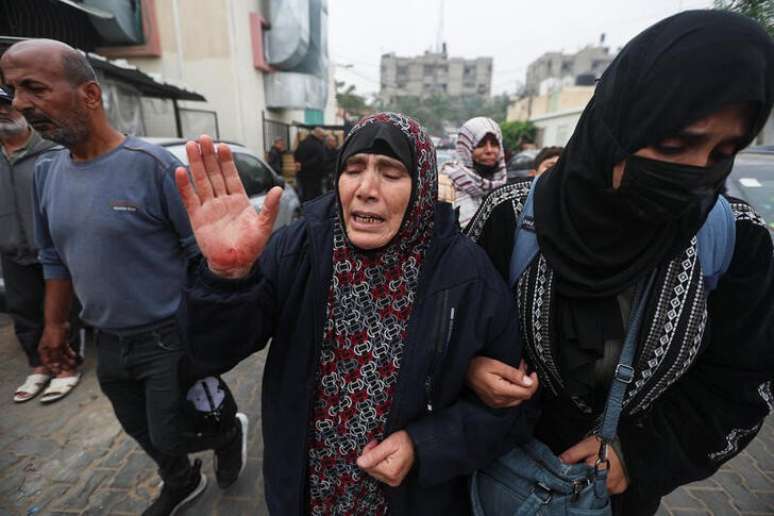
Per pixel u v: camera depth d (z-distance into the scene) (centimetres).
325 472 108
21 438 248
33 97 130
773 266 85
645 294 86
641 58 72
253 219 86
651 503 102
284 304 101
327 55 1202
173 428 162
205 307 86
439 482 96
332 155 976
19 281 275
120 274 148
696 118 66
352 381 100
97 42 792
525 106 2827
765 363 87
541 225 90
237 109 864
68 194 146
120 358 159
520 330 98
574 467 96
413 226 94
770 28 198
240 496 210
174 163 154
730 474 238
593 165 81
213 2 817
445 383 96
